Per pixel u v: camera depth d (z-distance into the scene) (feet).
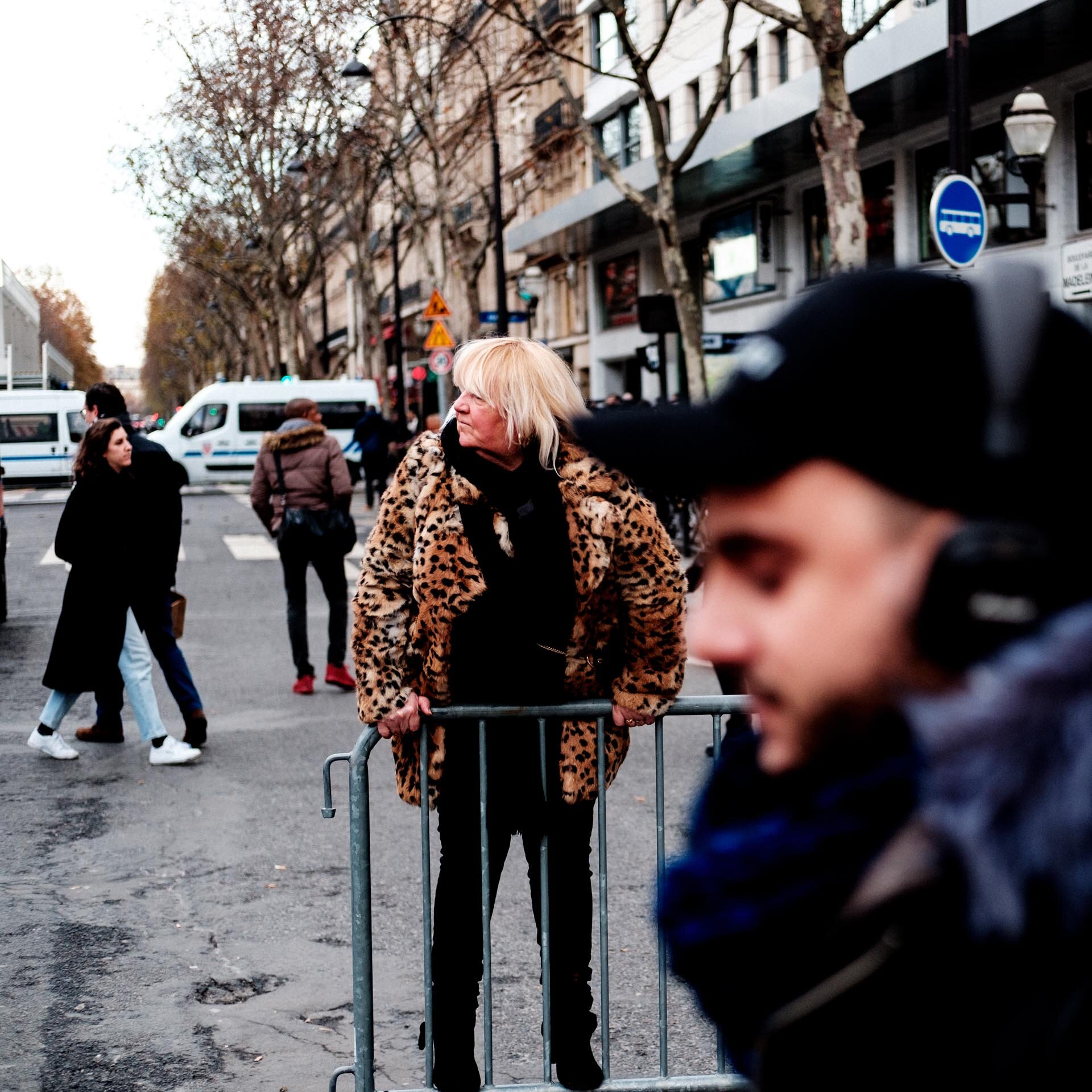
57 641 25.22
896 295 2.55
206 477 129.29
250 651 38.24
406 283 205.46
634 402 65.41
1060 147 58.90
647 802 21.86
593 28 115.55
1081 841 2.31
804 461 2.53
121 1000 14.44
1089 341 2.52
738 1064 2.94
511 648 10.39
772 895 2.78
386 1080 12.63
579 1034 10.98
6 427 140.77
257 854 19.54
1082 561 2.43
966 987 2.52
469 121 103.14
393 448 87.04
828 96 41.04
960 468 2.43
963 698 2.43
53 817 21.59
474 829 10.84
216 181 137.28
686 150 54.95
